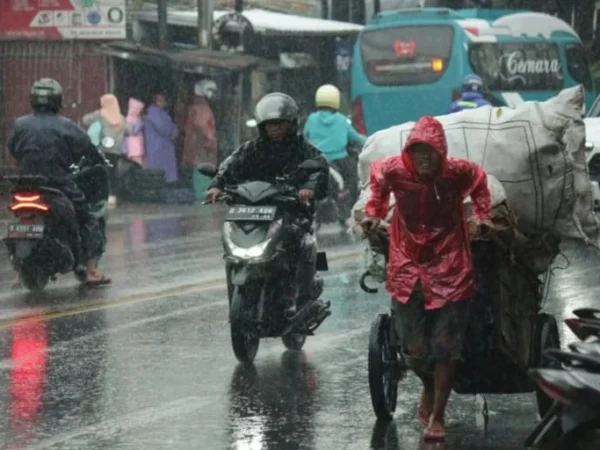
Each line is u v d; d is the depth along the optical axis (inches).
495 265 655.1
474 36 2539.4
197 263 1395.2
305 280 874.8
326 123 1780.3
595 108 1683.1
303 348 916.6
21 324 1007.0
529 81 2620.6
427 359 650.8
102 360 867.4
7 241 1173.7
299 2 3174.2
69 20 2348.7
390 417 705.6
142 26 2674.7
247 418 708.7
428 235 639.1
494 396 773.3
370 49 2546.8
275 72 2687.0
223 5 2979.8
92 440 660.7
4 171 2374.5
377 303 1106.7
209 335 962.1
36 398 755.4
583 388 528.1
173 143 2282.2
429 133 624.7
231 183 876.0
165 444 652.1
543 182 668.7
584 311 632.4
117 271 1331.2
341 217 1731.1
